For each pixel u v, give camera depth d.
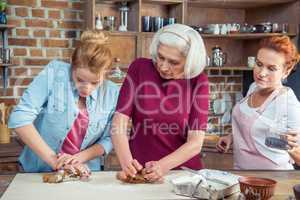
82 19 3.36
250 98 1.95
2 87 3.16
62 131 1.69
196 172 1.53
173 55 1.54
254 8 3.75
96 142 1.77
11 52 3.16
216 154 3.20
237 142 1.95
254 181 1.32
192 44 1.55
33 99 1.60
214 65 3.60
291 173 1.70
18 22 3.17
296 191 1.22
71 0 3.31
